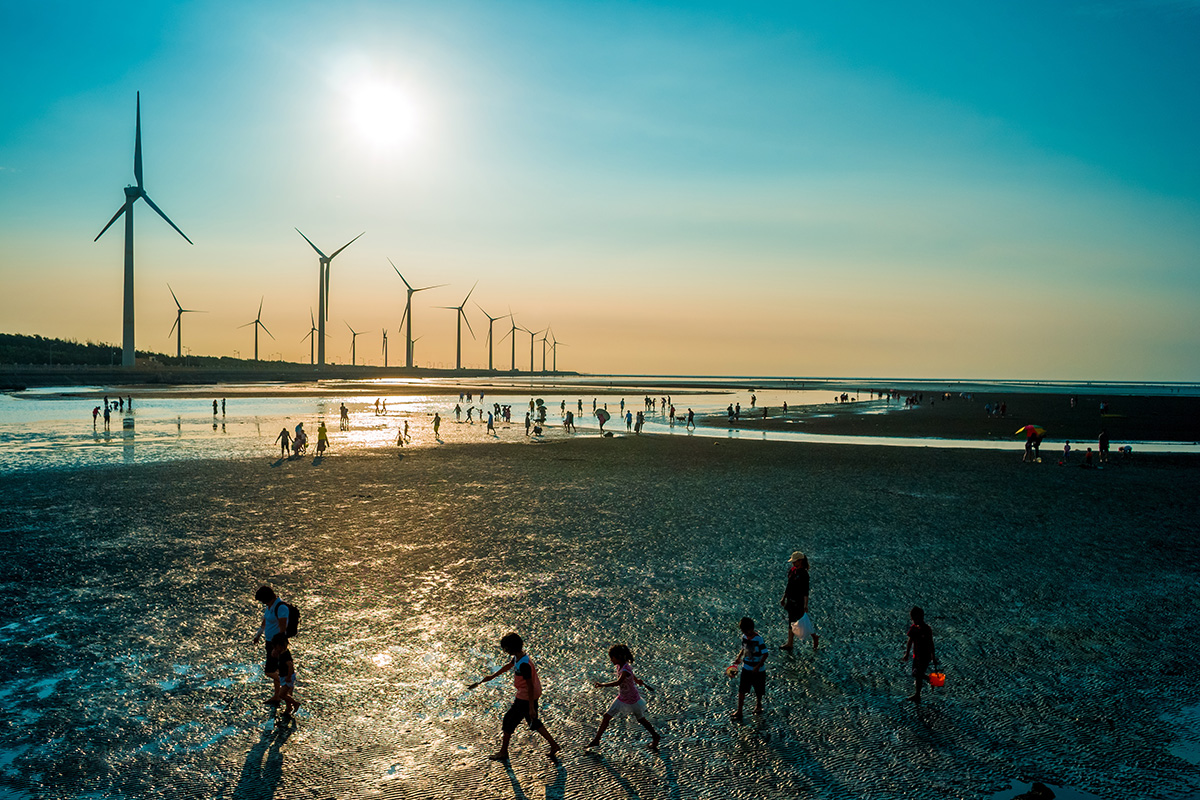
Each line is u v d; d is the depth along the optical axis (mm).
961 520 23750
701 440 52906
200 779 8453
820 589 16109
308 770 8711
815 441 53000
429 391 147625
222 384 163750
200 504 25516
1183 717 10219
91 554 18328
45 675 11164
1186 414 92625
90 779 8391
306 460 38906
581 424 69812
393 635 13086
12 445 44438
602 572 17312
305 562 17891
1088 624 13953
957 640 13086
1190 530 22500
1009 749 9344
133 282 143250
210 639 12727
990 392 199750
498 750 9281
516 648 9117
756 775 8727
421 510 24922
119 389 130875
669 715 10242
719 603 15078
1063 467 38000
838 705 10578
